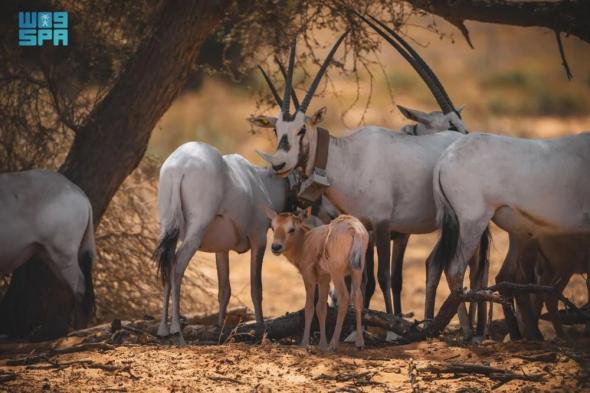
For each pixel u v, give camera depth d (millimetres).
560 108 120312
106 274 41031
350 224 27719
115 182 36938
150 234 42188
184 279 42375
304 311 31516
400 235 34938
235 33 43094
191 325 32719
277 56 42250
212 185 30672
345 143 32875
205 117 105188
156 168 44312
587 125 110062
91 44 40562
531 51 185500
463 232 29719
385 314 30766
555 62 169000
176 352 27562
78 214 32656
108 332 31375
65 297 35406
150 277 41688
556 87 134625
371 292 33188
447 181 29938
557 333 31953
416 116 37375
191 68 37594
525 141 29828
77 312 32938
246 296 49438
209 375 24812
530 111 118875
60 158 42844
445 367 24969
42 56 38844
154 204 44000
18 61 39969
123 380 24547
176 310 30219
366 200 32656
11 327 35562
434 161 33125
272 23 39312
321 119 31750
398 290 34938
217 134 94938
